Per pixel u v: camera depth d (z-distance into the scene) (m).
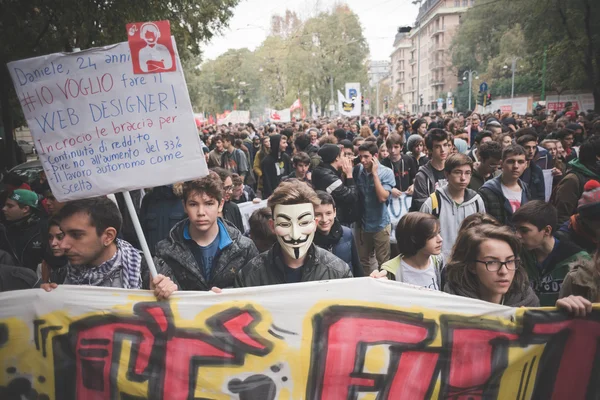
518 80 50.25
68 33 11.04
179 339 2.78
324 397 2.82
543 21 31.12
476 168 5.65
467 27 63.75
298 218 2.92
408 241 3.35
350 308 2.82
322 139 9.21
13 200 4.56
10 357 2.72
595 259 2.82
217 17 14.51
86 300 2.75
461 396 2.81
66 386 2.75
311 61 67.62
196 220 3.18
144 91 2.71
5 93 14.52
